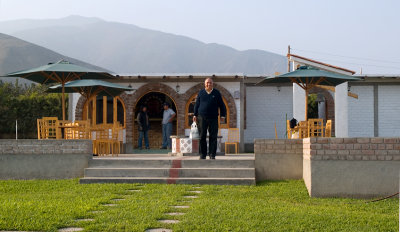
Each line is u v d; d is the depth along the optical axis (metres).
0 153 11.47
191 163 11.16
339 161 9.16
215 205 7.86
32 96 34.78
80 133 14.16
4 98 33.91
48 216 6.89
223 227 6.31
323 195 9.16
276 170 11.01
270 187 9.98
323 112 23.62
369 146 9.10
